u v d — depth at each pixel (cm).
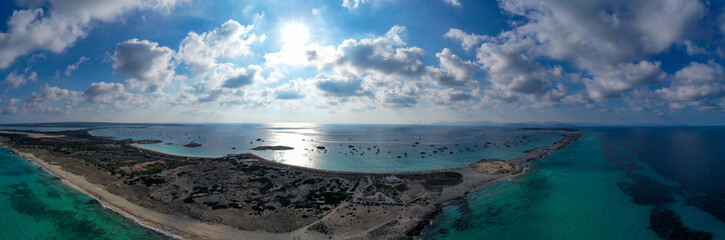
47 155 12444
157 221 6003
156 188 8050
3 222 5712
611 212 6625
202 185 8412
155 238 5306
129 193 7600
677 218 6253
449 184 8856
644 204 7094
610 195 7831
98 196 7325
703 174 10300
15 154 12650
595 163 12494
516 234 5628
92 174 9338
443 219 6353
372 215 6366
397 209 6725
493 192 8144
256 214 6369
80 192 7562
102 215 6184
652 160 13338
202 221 6016
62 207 6506
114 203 6888
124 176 9275
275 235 5472
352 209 6694
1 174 9012
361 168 11712
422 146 19750
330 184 8731
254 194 7700
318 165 12438
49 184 8100
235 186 8375
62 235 5334
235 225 5841
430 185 8738
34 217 5997
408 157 14612
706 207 6850
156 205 6819
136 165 10944
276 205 6900
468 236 5556
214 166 11069
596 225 5988
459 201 7450
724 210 6644
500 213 6638
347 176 9762
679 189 8331
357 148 18725
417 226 5894
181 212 6431
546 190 8306
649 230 5709
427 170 11150
